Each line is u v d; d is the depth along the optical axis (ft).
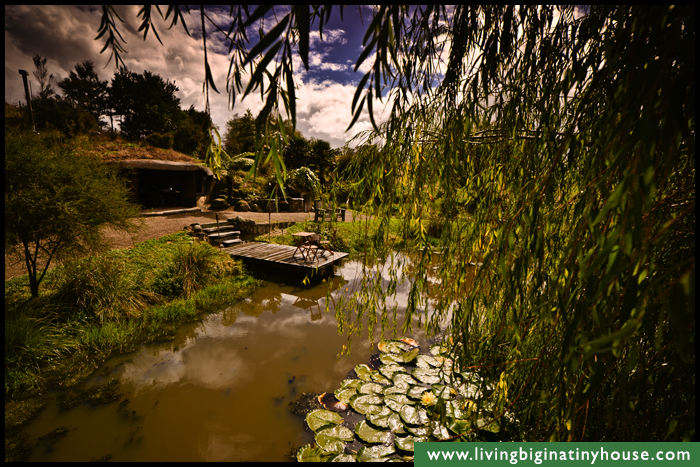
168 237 23.31
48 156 12.37
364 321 15.01
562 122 4.06
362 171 5.73
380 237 5.59
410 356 11.78
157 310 15.14
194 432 8.34
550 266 4.26
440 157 4.72
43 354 10.81
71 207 12.10
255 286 20.10
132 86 74.02
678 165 2.94
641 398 3.35
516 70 4.23
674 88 1.79
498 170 4.58
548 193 3.28
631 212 1.72
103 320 13.37
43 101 48.03
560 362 2.60
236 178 46.39
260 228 30.55
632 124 1.92
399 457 7.23
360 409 8.96
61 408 9.02
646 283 2.21
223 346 12.80
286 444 8.01
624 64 2.35
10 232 11.32
